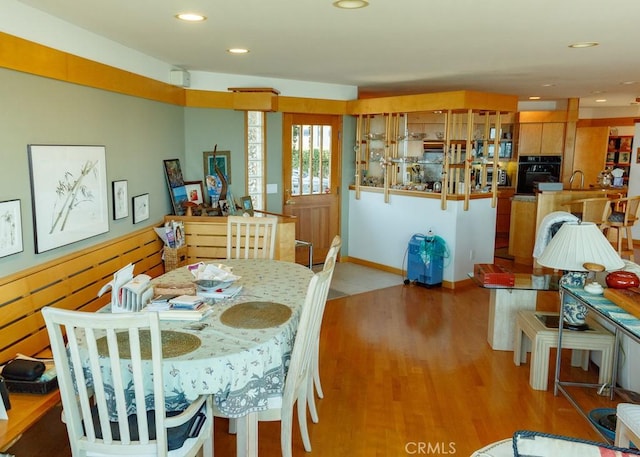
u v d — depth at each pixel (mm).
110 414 2020
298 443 2752
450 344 4191
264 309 2561
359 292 5668
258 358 2111
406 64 4785
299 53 4266
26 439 2762
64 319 1709
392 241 6484
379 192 6566
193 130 5531
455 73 5348
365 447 2713
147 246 4445
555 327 3430
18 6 2713
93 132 3562
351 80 6059
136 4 2768
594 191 6859
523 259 7148
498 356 3953
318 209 6812
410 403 3193
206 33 3516
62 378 1816
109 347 1728
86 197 3457
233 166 5867
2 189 2615
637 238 8531
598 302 2852
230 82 5641
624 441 2182
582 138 10297
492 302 4109
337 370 3672
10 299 2613
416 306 5195
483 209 6031
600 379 3326
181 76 4996
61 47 3139
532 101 8672
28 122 2830
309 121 6523
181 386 1968
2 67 2594
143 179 4469
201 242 4980
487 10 2832
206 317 2430
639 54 4184
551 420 2990
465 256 5910
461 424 2949
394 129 6355
